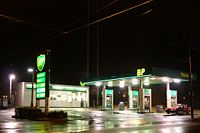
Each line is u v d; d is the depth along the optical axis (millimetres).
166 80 45375
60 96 53375
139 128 20672
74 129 20000
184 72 43844
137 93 51844
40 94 31156
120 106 49281
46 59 30469
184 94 65875
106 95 49688
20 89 49688
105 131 18359
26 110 30875
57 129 19969
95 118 32312
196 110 54656
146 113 42312
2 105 50625
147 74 38094
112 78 44375
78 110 46938
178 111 41469
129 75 41125
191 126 22484
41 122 26672
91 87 65062
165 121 28734
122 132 17609
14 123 25297
